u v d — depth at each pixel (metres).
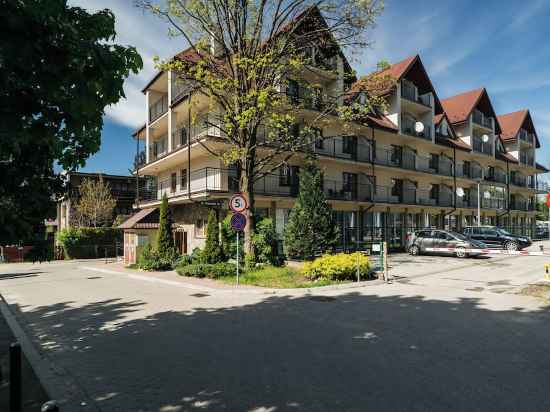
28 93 2.51
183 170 23.12
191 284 11.61
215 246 15.24
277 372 4.65
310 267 11.85
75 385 4.40
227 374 4.62
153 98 25.59
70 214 32.91
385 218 28.19
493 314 7.59
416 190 30.38
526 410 3.64
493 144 39.06
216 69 14.39
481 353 5.28
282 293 10.12
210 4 13.86
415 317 7.38
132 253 19.31
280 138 14.91
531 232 49.88
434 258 20.34
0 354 5.67
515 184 45.66
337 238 18.69
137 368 4.89
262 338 6.11
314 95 16.25
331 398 3.93
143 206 26.72
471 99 37.34
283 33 14.46
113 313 8.20
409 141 29.25
